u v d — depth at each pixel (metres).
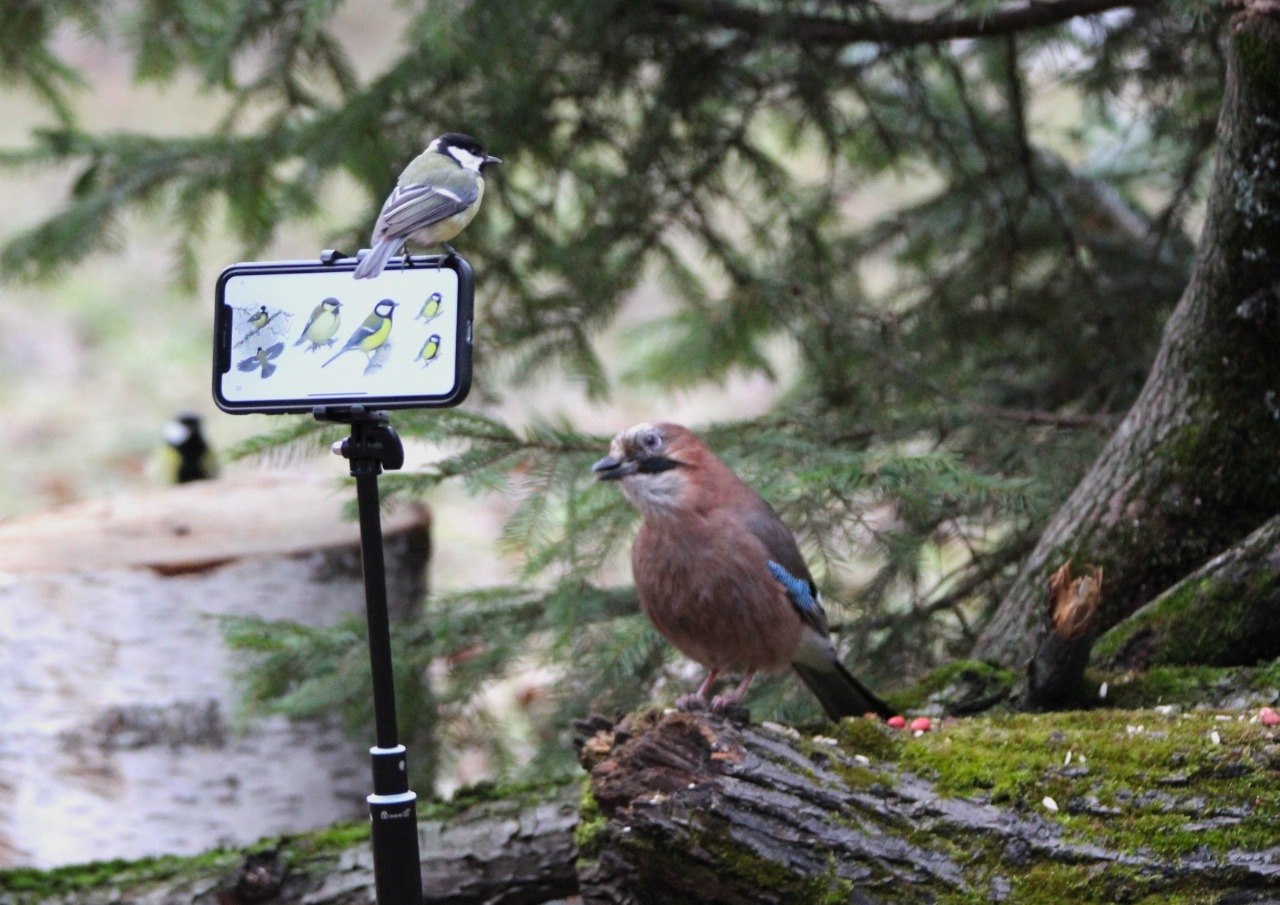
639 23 10.52
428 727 9.62
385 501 9.13
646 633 9.01
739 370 12.48
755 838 6.21
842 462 8.53
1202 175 11.98
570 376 11.30
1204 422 8.35
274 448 9.01
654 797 6.31
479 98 10.53
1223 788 6.30
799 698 9.02
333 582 10.65
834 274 11.83
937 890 6.14
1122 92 10.80
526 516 8.83
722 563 7.30
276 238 10.98
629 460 7.38
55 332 25.92
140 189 10.75
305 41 10.34
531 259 11.20
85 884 8.22
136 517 11.30
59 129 11.09
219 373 5.73
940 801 6.35
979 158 12.11
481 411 11.10
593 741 6.80
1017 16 10.22
